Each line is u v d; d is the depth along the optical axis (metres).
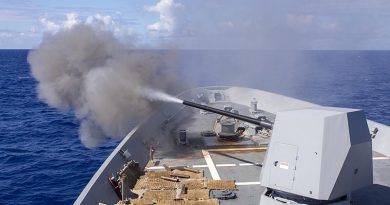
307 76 69.75
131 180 10.46
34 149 24.34
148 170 11.61
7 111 38.66
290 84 57.34
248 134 14.71
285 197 8.05
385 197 9.83
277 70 81.62
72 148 24.34
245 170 11.59
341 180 7.60
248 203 9.45
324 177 7.51
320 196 7.48
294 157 7.75
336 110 8.18
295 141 7.80
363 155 7.93
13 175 19.42
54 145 25.25
